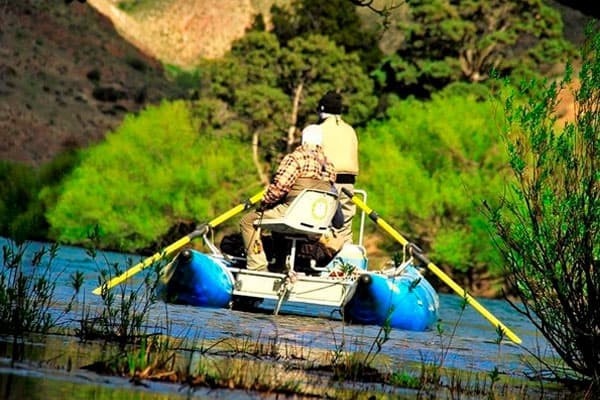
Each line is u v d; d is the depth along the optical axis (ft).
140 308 118.83
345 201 151.02
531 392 84.12
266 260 135.03
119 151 418.10
